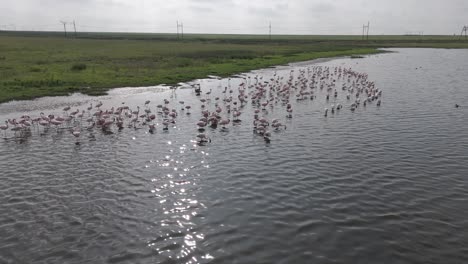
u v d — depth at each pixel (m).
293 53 115.00
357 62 94.56
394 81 59.06
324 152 25.20
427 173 21.75
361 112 37.06
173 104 41.16
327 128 31.11
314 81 54.97
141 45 145.00
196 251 14.48
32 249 14.73
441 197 18.77
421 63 91.25
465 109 38.44
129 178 21.19
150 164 23.23
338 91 49.28
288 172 21.80
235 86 54.53
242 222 16.44
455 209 17.59
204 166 22.81
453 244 14.85
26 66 67.19
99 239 15.34
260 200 18.41
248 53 109.19
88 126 31.25
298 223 16.31
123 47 129.50
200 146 26.50
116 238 15.41
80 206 18.06
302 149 25.80
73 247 14.84
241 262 13.78
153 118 33.16
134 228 16.11
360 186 19.95
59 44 139.62
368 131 30.31
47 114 36.12
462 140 28.00
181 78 60.38
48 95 45.44
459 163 23.33
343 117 34.97
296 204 17.97
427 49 152.25
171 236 15.49
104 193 19.39
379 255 14.16
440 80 60.22
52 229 16.09
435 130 30.67
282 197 18.70
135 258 14.11
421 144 27.03
